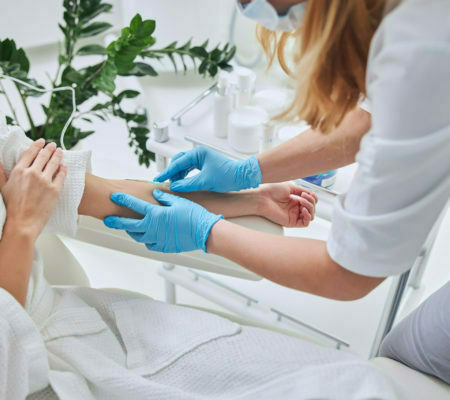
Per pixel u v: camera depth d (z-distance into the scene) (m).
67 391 0.81
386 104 0.59
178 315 0.94
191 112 1.43
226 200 1.15
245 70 1.34
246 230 0.91
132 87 1.99
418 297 1.53
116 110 1.48
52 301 0.93
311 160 1.10
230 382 0.84
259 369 0.84
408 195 0.64
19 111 2.03
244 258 0.88
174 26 1.76
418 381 0.92
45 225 0.95
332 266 0.78
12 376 0.75
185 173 1.23
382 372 0.81
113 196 1.03
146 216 0.99
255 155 1.18
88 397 0.83
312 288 0.81
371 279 0.76
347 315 1.51
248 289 1.54
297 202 1.18
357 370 0.78
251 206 1.14
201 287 1.51
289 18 0.70
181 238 0.97
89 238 1.10
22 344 0.75
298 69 0.68
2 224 0.83
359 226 0.68
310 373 0.79
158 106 1.89
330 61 0.65
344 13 0.60
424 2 0.56
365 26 0.62
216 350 0.87
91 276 1.74
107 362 0.84
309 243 0.83
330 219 1.18
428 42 0.55
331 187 1.22
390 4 0.61
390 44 0.57
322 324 1.48
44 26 1.96
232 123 1.23
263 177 1.13
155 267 1.81
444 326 0.91
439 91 0.56
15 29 1.89
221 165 1.13
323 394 0.75
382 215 0.66
